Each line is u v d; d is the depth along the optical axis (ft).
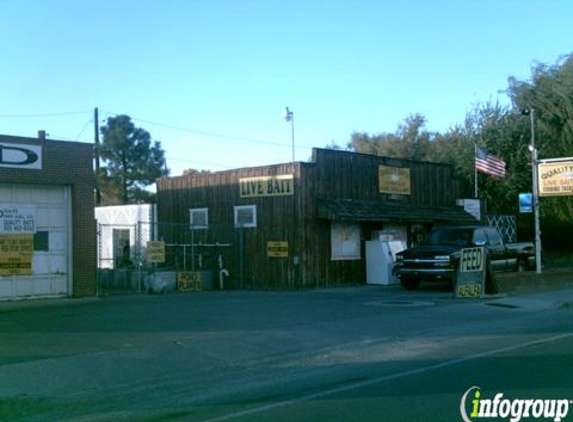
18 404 28.96
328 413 25.86
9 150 63.98
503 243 81.92
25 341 41.68
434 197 101.04
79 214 69.46
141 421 26.02
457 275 69.41
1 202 64.49
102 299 68.18
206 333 44.80
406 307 59.88
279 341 43.04
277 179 82.89
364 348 41.93
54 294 67.82
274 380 33.22
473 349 39.88
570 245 140.97
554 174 85.40
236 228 87.35
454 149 147.23
